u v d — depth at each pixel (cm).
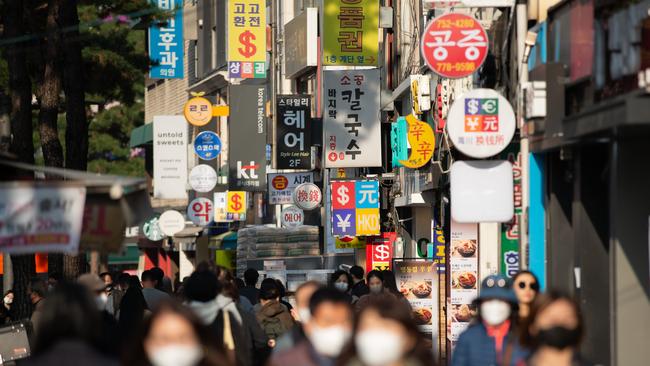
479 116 3359
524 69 3488
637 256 2812
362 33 6400
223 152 10700
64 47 5262
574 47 3064
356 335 1661
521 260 3547
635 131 2653
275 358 1966
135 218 2641
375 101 6234
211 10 11119
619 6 2741
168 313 1633
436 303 4366
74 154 5281
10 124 5750
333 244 7581
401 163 5000
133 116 14100
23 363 1571
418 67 5825
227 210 8775
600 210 3231
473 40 3431
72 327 1580
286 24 8819
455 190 3397
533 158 3466
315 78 8575
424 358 1661
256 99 8494
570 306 1934
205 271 2608
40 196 2306
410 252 6334
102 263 10094
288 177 7612
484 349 2195
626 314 2806
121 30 6341
